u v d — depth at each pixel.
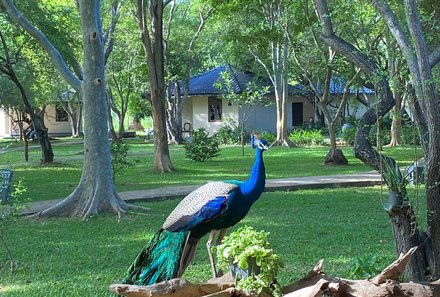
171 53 38.72
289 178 18.48
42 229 11.60
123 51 36.97
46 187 18.09
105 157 13.23
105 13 29.16
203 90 42.09
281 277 7.62
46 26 20.80
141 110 49.09
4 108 40.31
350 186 17.16
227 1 26.00
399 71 7.11
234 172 21.33
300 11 23.72
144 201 15.01
